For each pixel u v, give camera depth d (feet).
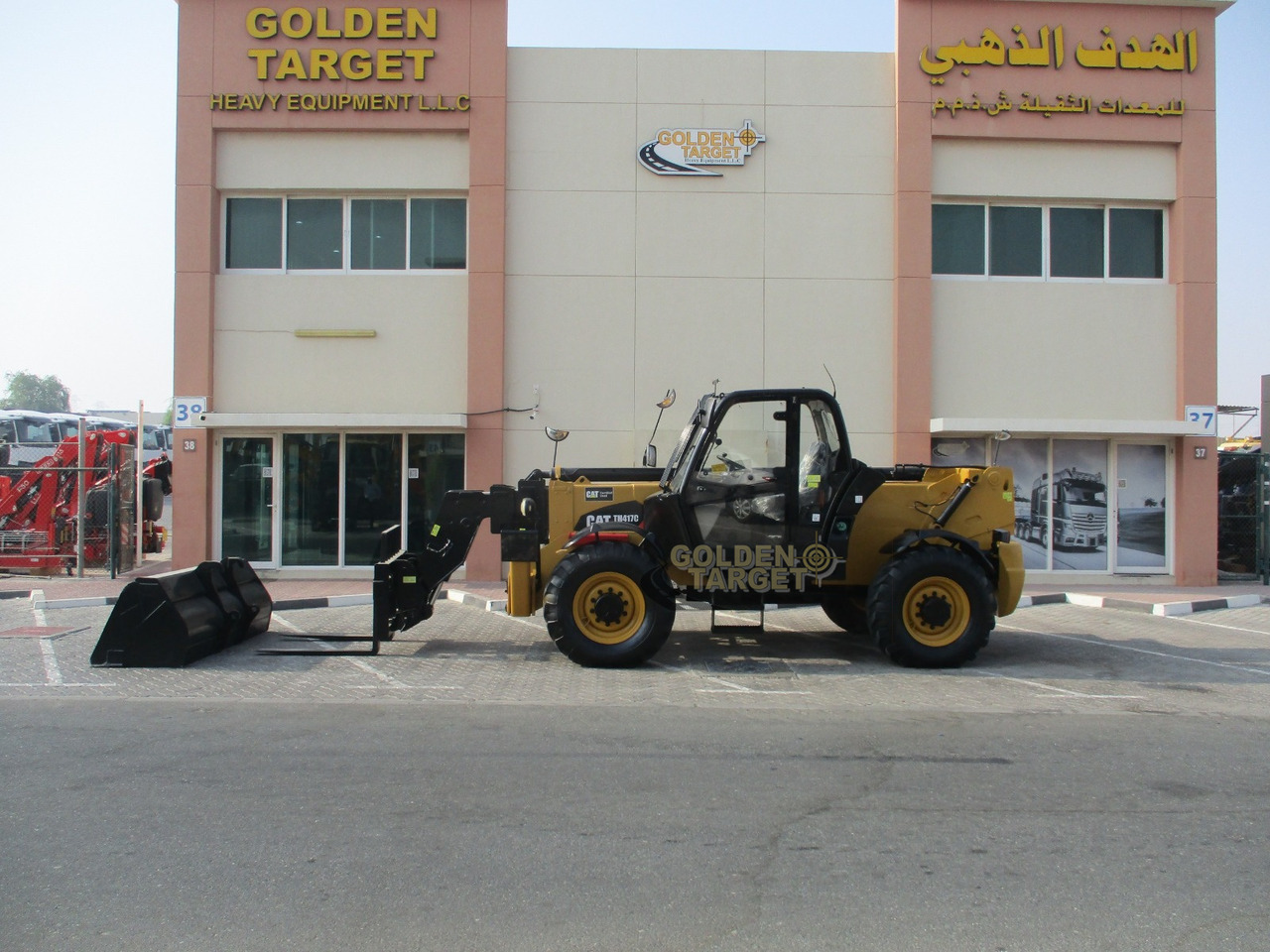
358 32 50.93
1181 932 13.14
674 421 51.31
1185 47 52.13
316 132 51.42
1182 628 39.70
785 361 51.57
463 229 52.13
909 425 51.11
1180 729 23.56
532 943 12.73
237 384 51.70
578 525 32.68
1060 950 12.65
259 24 50.93
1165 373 52.75
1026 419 51.19
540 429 51.19
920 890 14.40
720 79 51.65
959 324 52.21
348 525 51.70
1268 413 54.65
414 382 51.52
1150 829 16.88
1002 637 37.27
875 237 51.85
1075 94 51.96
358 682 28.45
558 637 30.35
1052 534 52.65
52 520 56.03
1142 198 52.70
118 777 19.26
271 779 19.19
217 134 51.42
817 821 17.13
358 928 13.09
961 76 51.83
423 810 17.53
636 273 51.44
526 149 51.47
